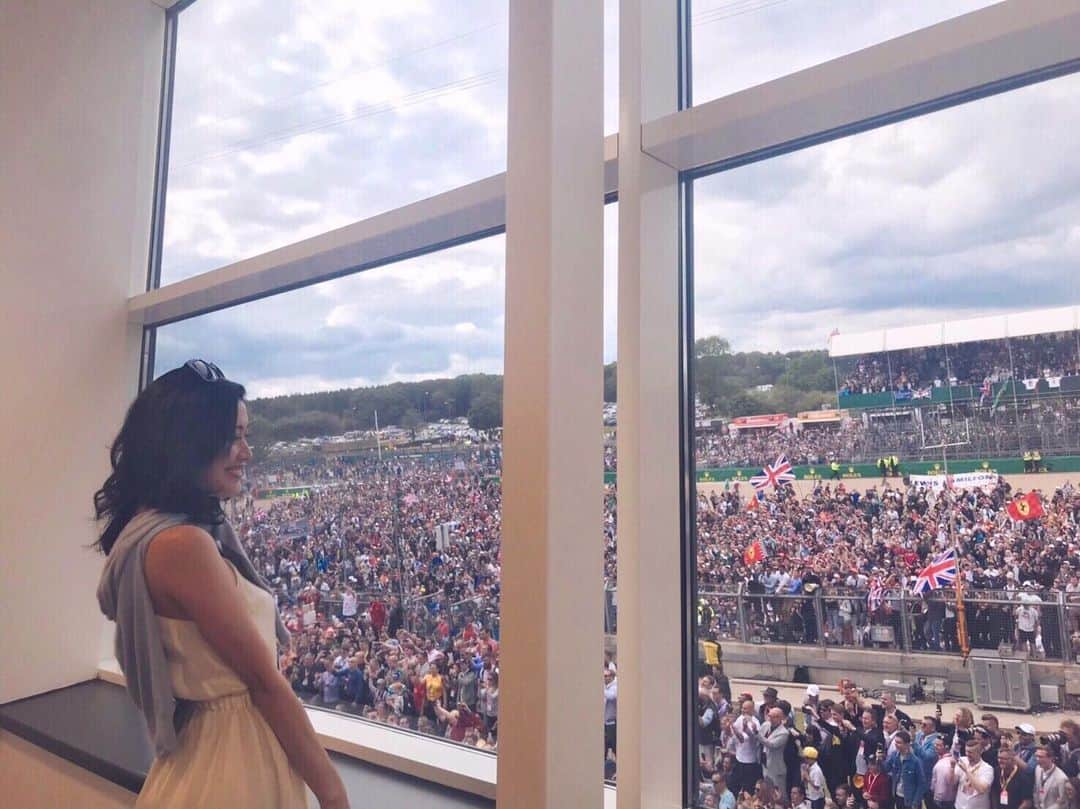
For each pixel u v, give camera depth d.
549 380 1.14
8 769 2.32
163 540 1.28
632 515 1.38
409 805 1.57
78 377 2.56
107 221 2.66
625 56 1.46
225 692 1.33
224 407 1.41
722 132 1.34
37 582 2.45
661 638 1.40
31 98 2.48
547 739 1.09
